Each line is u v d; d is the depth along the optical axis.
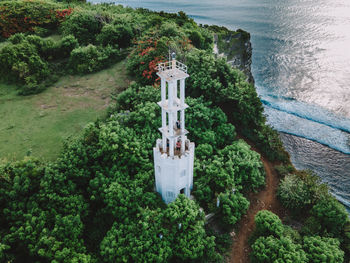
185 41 60.28
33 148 42.06
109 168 37.69
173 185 35.53
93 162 37.72
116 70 61.38
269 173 46.75
